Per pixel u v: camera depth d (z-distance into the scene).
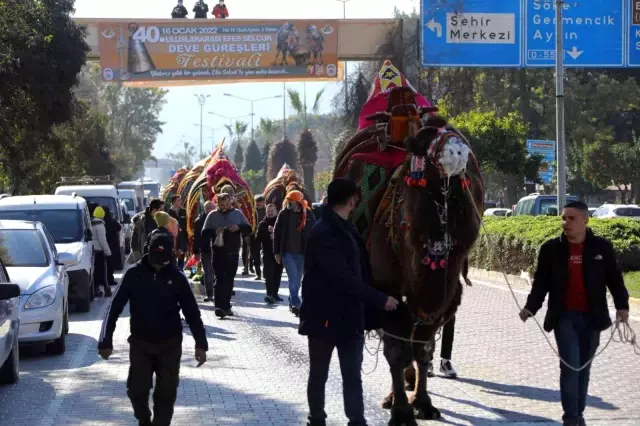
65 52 27.80
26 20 25.06
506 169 38.31
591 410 9.55
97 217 21.41
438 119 8.57
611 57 28.75
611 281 8.30
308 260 7.80
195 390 10.76
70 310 19.00
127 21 30.50
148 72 30.69
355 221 9.12
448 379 11.31
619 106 57.81
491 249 24.92
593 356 8.34
